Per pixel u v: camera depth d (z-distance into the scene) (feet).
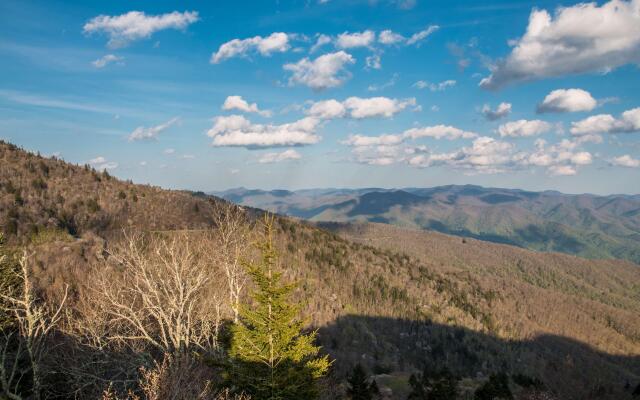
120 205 539.29
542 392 242.58
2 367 72.13
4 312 82.48
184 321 84.99
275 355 54.90
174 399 45.62
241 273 83.97
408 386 255.29
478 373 515.09
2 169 527.81
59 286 113.39
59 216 452.76
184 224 498.69
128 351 82.43
